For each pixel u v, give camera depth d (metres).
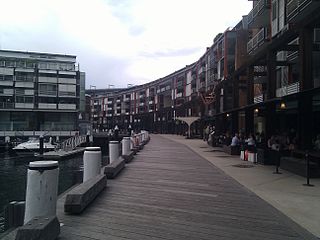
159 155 19.69
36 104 73.44
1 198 22.45
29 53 76.69
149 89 111.38
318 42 16.83
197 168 13.52
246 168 13.79
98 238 4.77
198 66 70.69
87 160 8.59
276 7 24.12
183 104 79.81
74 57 80.19
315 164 11.28
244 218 6.12
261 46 27.19
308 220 6.09
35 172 4.66
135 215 6.07
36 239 3.87
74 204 5.98
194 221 5.82
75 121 77.12
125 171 12.19
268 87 15.31
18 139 58.41
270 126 15.99
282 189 9.12
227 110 26.67
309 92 11.73
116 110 136.38
